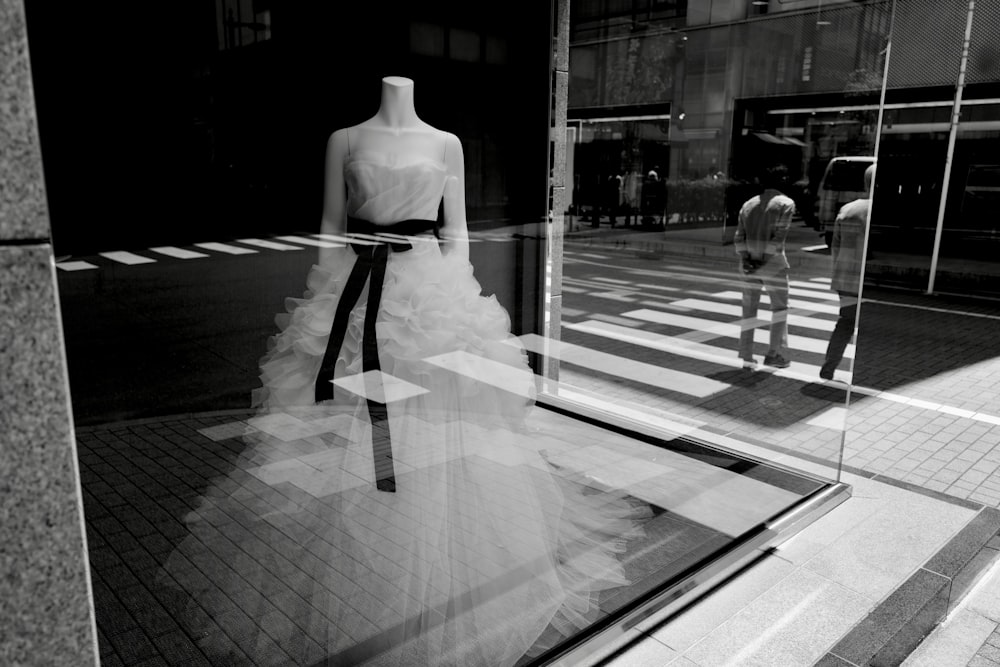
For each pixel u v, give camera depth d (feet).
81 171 5.62
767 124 11.80
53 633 3.05
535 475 8.43
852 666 7.07
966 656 7.77
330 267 7.06
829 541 9.48
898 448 13.25
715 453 11.14
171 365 6.31
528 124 10.50
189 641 6.17
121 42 5.71
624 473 10.39
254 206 6.65
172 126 6.08
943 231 27.63
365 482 7.15
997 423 14.64
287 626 6.39
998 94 25.48
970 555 9.20
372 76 7.48
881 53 9.96
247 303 6.69
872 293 28.63
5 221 2.68
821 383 10.98
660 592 7.97
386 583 6.86
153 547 6.29
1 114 2.63
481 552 7.43
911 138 27.84
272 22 6.64
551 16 10.34
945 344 20.92
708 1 11.90
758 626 7.65
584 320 12.99
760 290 11.93
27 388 2.83
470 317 7.85
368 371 7.24
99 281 5.82
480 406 7.94
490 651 6.70
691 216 13.12
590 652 7.02
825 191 10.89
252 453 6.71
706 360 12.53
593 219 12.39
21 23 2.63
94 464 6.03
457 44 9.07
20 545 2.91
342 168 7.13
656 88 11.99
